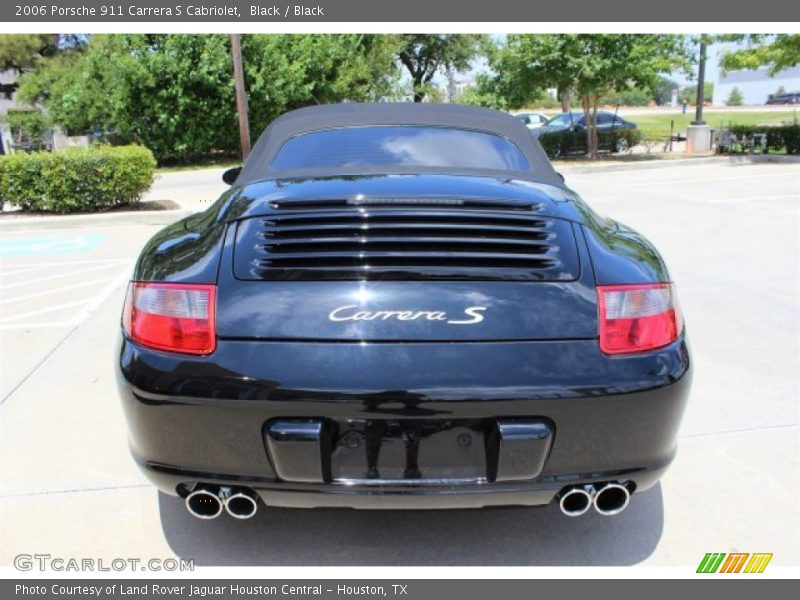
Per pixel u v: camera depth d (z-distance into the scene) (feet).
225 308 5.99
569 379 5.82
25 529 7.72
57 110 80.89
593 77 55.52
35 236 28.04
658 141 67.51
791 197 34.40
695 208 31.48
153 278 6.44
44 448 9.53
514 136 10.00
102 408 10.84
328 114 10.28
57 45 122.42
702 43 59.21
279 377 5.75
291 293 6.03
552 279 6.22
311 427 5.78
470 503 6.12
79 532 7.70
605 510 6.45
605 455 6.09
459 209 6.82
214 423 5.92
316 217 6.64
